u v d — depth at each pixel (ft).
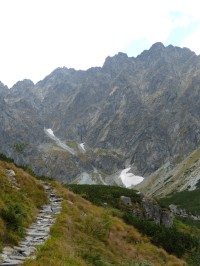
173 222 222.07
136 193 202.39
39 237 62.80
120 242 92.43
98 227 86.89
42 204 94.58
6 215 62.23
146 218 183.73
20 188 93.76
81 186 221.46
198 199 604.90
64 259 52.13
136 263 75.46
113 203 173.27
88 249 70.03
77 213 93.61
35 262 47.06
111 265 65.82
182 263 106.93
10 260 47.09
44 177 135.85
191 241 131.85
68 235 71.05
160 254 106.32
